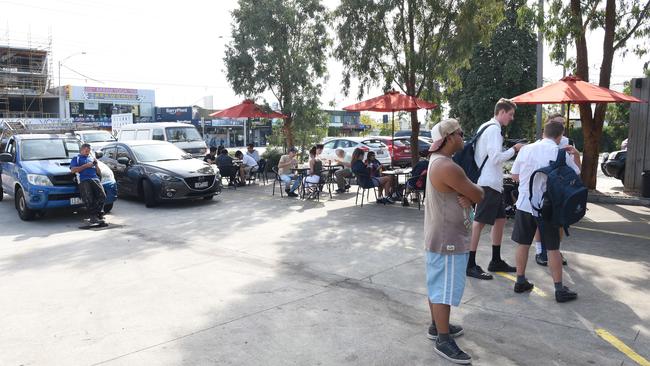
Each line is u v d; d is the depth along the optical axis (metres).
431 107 11.93
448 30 12.59
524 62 24.56
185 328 4.40
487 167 5.52
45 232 8.86
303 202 12.10
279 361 3.74
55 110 52.69
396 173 11.16
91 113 53.19
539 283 5.48
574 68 13.26
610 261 6.27
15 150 10.84
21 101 51.75
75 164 9.20
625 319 4.44
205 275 6.04
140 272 6.21
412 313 4.70
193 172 11.59
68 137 11.65
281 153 19.30
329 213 10.38
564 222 4.61
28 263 6.74
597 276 5.66
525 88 24.77
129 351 3.95
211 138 56.34
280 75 18.08
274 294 5.29
